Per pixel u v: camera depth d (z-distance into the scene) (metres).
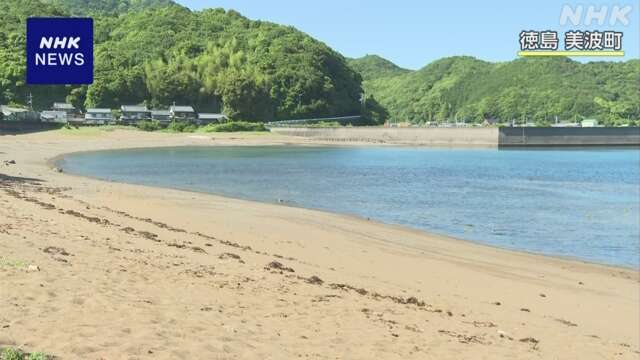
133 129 156.38
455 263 20.50
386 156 107.88
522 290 17.22
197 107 198.00
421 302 13.98
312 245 21.66
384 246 22.84
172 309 9.80
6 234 14.73
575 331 13.22
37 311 8.41
